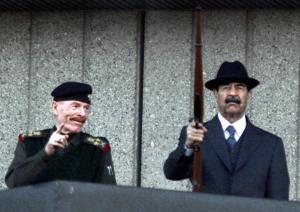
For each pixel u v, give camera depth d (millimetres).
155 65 20672
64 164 17500
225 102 17891
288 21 20594
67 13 20891
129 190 14828
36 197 14805
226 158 17781
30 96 20859
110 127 20625
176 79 20625
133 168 20531
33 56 20891
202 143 17875
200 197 15031
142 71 20688
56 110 17609
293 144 20391
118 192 14805
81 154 17609
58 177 17438
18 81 20891
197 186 17156
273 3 20281
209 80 19094
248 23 20641
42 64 20859
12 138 20812
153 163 20500
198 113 17062
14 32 20938
